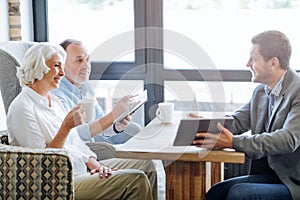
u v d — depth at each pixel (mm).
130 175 2201
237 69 3371
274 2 3301
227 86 3373
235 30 3381
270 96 2400
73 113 2135
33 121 2213
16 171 2021
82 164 2318
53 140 2174
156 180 2412
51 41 3672
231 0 3357
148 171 2414
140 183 2189
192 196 2148
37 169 2000
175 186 2160
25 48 2949
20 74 2283
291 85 2289
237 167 3346
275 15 3312
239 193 2191
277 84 2336
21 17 3467
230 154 1990
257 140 2094
